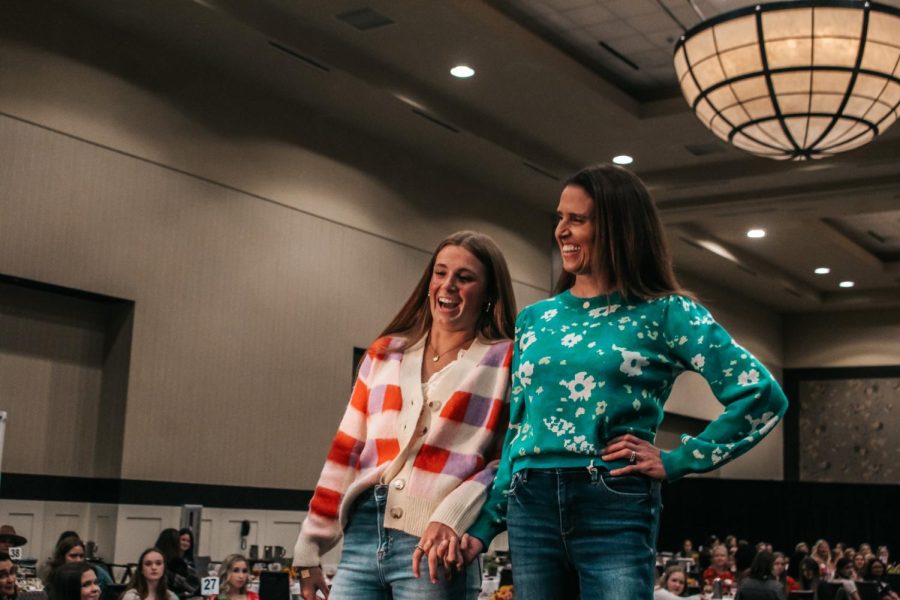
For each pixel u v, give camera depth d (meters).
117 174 11.99
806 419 26.25
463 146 15.57
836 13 6.88
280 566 12.02
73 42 11.62
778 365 26.45
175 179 12.64
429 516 2.74
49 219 11.27
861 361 25.81
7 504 11.19
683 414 22.91
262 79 13.54
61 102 11.45
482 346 2.93
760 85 7.21
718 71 7.33
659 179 17.34
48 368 11.73
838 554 20.02
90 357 12.16
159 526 12.17
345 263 14.80
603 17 12.76
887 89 7.12
